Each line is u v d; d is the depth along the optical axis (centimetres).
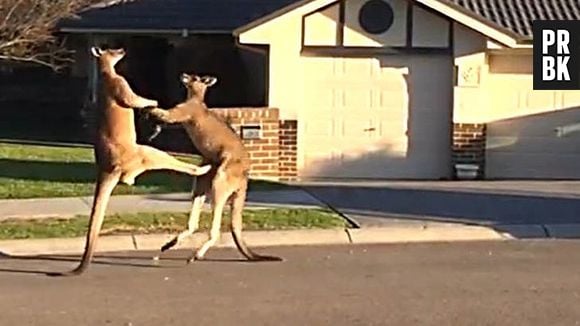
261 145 2184
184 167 1300
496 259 1388
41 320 1041
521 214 1727
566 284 1225
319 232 1542
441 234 1566
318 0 2188
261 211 1697
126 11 2780
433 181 2200
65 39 2967
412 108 2247
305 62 2228
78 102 3509
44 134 2980
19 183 1961
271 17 2197
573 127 2256
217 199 1330
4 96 3572
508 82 2255
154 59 2973
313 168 2248
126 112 1273
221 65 2883
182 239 1366
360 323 1035
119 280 1238
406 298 1146
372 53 2236
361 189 2006
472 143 2234
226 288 1195
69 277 1258
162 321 1038
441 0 2180
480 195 1933
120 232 1513
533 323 1038
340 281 1238
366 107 2247
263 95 2636
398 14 2230
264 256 1380
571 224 1636
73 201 1777
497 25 2184
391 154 2256
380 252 1443
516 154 2259
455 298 1147
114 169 1277
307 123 2244
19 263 1350
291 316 1062
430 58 2238
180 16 2759
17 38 2053
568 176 2266
